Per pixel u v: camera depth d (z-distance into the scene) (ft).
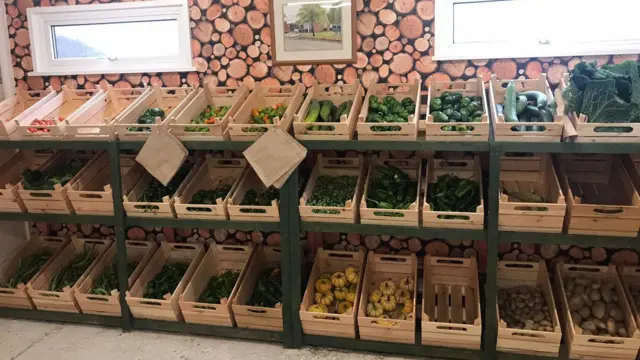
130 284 10.51
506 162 10.28
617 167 9.47
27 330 10.71
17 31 11.91
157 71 11.45
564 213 8.35
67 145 10.07
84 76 11.87
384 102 9.78
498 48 10.09
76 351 9.98
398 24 10.30
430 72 10.43
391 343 9.45
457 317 9.75
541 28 10.01
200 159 11.32
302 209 9.29
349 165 10.91
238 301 10.17
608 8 9.68
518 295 9.84
